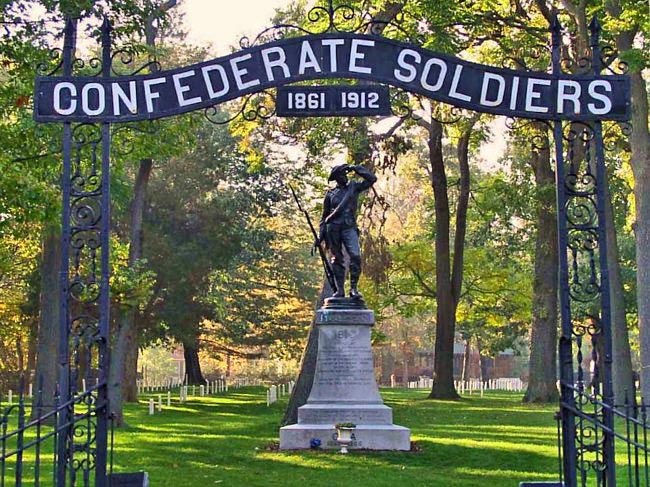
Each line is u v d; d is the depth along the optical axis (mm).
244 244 47031
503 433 22516
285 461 17469
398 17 23594
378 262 35000
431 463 17359
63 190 10133
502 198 35594
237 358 65938
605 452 9969
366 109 10469
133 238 26906
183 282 43719
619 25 20312
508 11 27844
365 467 16719
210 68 10359
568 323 10328
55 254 24906
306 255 55625
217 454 18469
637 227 22688
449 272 39375
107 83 10266
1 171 16859
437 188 38969
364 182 20828
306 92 10492
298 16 28000
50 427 22953
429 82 10383
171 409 34312
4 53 18562
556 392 36531
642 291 22484
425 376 85438
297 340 54000
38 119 10195
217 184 45781
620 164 36125
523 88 10414
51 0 18844
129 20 20234
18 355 51219
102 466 9844
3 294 43250
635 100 22469
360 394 19719
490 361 92188
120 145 20234
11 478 14727
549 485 11039
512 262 49281
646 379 22203
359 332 19969
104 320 10070
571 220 10570
